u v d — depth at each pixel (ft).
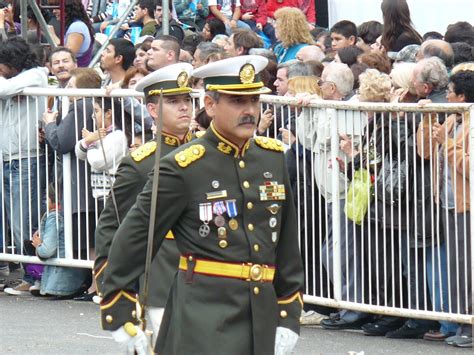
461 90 53.06
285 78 63.21
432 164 53.31
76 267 64.59
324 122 56.39
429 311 54.13
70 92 62.90
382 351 53.06
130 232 35.12
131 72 67.21
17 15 90.58
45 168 65.26
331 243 57.00
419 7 82.23
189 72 44.57
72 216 64.28
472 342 53.57
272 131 58.80
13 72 66.08
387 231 55.11
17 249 66.18
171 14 86.99
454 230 53.06
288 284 36.24
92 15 96.89
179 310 35.14
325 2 95.30
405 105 53.67
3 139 65.72
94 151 61.67
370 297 55.88
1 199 66.59
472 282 52.60
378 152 54.75
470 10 81.51
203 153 35.32
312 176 57.21
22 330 57.72
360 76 56.49
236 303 34.88
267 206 35.58
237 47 72.79
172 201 34.96
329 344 54.60
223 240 34.99
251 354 34.96
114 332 35.42
